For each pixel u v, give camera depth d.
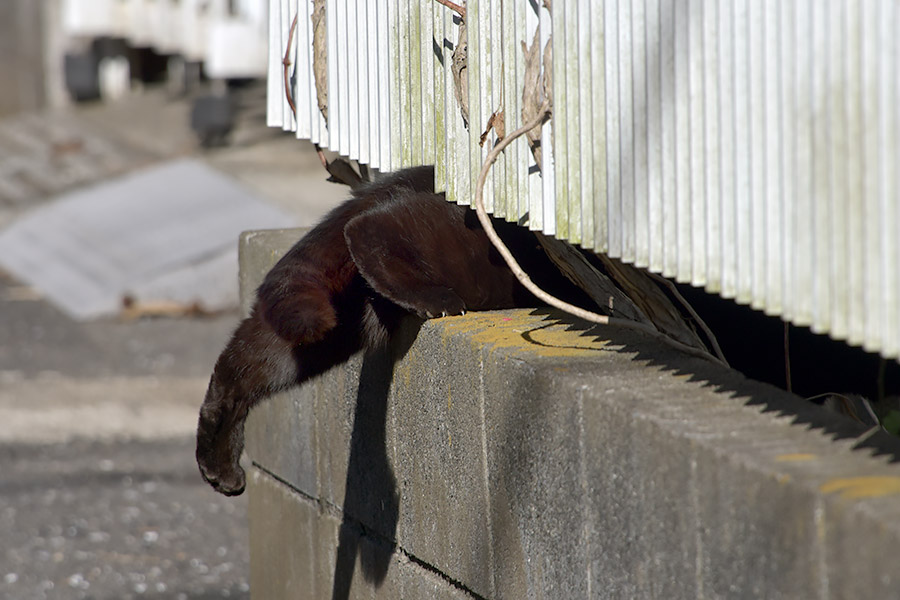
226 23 32.34
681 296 6.29
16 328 21.66
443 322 6.77
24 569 11.91
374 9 7.27
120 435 16.05
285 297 7.64
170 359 19.75
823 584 3.97
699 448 4.54
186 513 13.50
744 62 4.45
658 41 4.88
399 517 7.28
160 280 23.52
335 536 8.20
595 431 5.22
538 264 7.32
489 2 6.11
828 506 3.94
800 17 4.18
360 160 7.59
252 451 9.65
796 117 4.22
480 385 6.21
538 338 6.29
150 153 32.34
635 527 4.99
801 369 6.88
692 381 5.30
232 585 11.51
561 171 5.55
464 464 6.46
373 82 7.36
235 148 31.86
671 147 4.85
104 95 40.53
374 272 6.98
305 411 8.53
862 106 3.94
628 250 5.14
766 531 4.21
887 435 4.46
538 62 5.72
